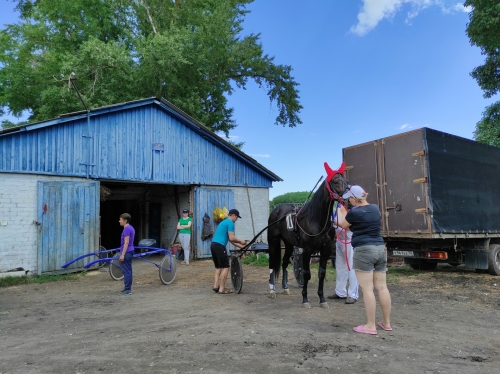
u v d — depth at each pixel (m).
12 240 10.16
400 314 6.14
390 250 11.33
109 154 12.36
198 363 3.90
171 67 20.58
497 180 11.77
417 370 3.74
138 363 3.92
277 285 9.02
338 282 7.23
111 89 20.62
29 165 10.54
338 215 6.39
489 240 10.88
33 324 5.73
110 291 8.53
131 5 25.27
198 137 14.99
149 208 17.98
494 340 4.85
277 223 7.48
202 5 25.17
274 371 3.69
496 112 20.20
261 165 16.72
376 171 10.58
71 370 3.76
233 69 26.02
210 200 15.23
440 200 9.62
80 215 11.45
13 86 22.39
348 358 4.04
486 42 17.33
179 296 7.80
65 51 23.23
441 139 9.95
